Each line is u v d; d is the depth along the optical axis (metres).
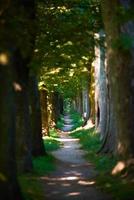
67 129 57.81
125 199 13.50
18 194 12.48
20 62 18.97
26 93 19.80
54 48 21.33
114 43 13.00
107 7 16.39
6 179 11.88
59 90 55.72
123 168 16.36
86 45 18.56
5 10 11.88
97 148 29.11
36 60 16.53
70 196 15.16
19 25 13.09
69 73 38.72
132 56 15.99
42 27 21.33
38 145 26.31
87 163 24.61
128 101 16.27
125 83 16.23
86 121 50.19
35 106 26.45
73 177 19.62
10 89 11.88
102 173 18.59
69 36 17.92
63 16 22.75
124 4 15.73
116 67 16.45
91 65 40.47
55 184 17.67
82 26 18.77
